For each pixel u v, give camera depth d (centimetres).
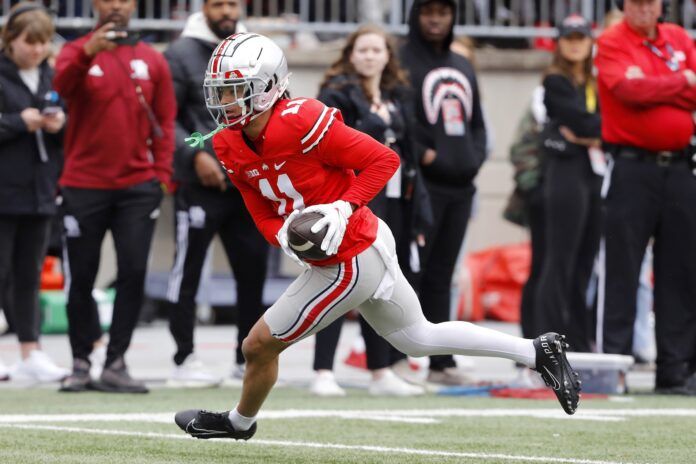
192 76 3256
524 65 5769
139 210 3025
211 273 5269
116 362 3067
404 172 3012
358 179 1792
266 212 1886
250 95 1758
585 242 3481
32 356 3356
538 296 3406
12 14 3238
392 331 1886
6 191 3219
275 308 1845
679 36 3144
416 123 3216
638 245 3108
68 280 3072
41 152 3247
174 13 5278
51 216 3356
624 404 2866
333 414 2595
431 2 3203
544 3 5575
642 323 3888
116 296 3053
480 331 1897
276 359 1905
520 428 2375
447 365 3325
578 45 3359
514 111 5800
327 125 1778
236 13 3300
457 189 3256
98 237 3036
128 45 2945
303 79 5488
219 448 2058
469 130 3300
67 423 2400
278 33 5431
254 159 1814
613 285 3138
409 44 3272
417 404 2834
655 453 2042
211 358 4097
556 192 3369
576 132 3347
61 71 2959
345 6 5394
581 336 3528
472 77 3319
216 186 3200
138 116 3014
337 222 1725
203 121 3259
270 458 1944
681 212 3077
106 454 1973
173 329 3262
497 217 5834
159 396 2986
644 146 3069
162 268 5206
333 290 1798
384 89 3005
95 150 2998
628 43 3075
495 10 5569
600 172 3397
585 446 2125
